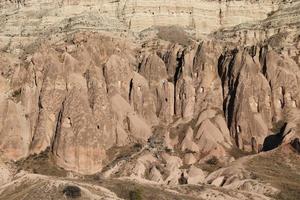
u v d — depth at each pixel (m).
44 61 171.50
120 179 138.25
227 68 177.50
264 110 171.12
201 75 177.25
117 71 174.62
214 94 175.00
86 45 179.00
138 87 174.38
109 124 161.25
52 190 122.75
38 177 131.62
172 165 151.75
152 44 189.25
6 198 124.69
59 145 153.38
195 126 169.25
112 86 172.00
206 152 161.00
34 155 155.38
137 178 142.00
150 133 166.25
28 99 165.25
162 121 172.12
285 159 153.88
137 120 166.88
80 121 154.50
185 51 181.38
